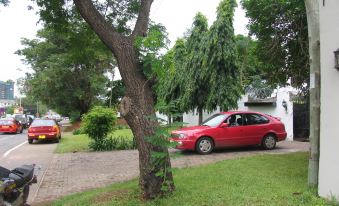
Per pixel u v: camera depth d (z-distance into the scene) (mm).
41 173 12461
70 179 11312
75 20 11383
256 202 6793
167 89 21562
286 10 12195
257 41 13695
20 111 75125
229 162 11258
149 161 7270
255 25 13070
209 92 20141
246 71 22547
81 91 43969
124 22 11586
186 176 9328
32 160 16031
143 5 8086
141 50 7312
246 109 22016
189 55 21469
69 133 36438
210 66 19531
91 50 12203
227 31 19219
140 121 7285
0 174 6703
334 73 6668
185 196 7293
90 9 7375
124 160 14633
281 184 8047
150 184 7289
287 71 13500
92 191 9117
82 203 7797
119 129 32844
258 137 15203
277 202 6738
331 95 6742
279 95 20797
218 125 14812
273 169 9836
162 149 7250
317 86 7570
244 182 8352
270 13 12438
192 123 25797
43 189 10133
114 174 11719
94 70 43125
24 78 47500
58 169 13172
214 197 7184
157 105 7137
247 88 21984
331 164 6742
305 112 20359
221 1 19672
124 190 8289
